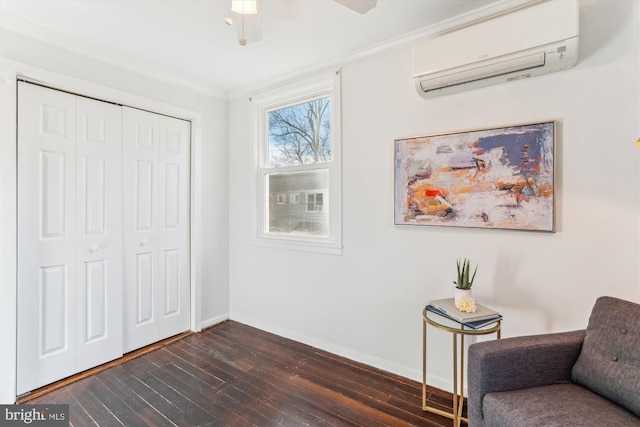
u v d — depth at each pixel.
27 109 2.04
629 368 1.22
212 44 2.29
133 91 2.58
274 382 2.20
